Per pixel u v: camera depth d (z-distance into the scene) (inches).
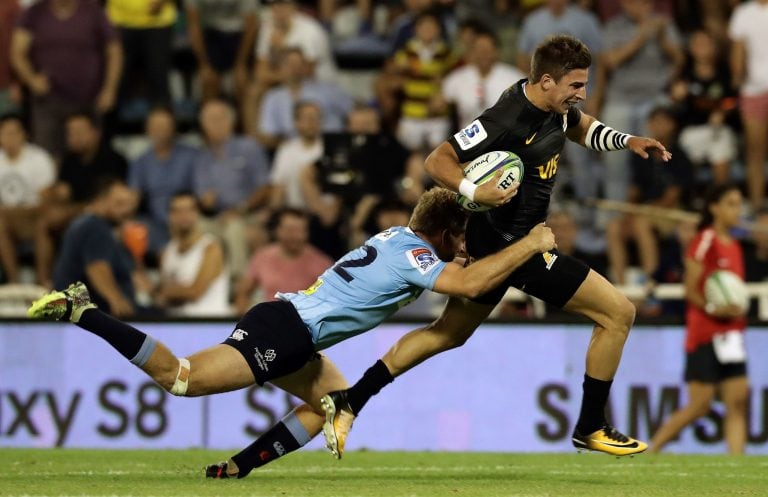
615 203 1798.7
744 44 1946.4
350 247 1675.7
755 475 1017.5
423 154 1756.9
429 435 1498.5
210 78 2097.7
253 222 1761.8
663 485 915.4
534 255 876.0
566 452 1469.0
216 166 1829.5
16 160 1875.0
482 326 1503.4
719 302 1382.9
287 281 1589.6
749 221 1846.7
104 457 1203.2
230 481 906.7
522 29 1999.3
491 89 1849.2
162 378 852.0
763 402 1488.7
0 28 2142.0
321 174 1665.8
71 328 1530.5
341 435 896.9
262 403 1497.3
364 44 2178.9
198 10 2156.7
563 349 1496.1
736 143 1974.7
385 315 896.3
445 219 901.8
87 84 1998.0
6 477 946.1
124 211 1599.4
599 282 902.4
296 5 2137.1
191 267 1599.4
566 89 853.2
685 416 1419.8
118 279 1534.2
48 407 1526.8
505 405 1496.1
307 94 1932.8
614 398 1502.2
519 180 856.3
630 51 1941.4
